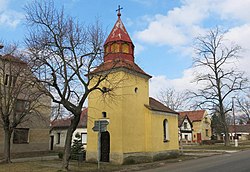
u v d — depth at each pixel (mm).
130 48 23938
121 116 20922
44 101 31062
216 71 40906
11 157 26766
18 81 23062
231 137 86062
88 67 18172
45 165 19797
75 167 18641
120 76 21656
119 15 25000
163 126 24891
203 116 69938
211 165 18953
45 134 32969
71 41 17516
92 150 22469
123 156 20375
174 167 18500
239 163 19797
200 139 66312
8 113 21438
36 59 16984
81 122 38844
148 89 24422
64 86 17250
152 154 22500
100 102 22656
